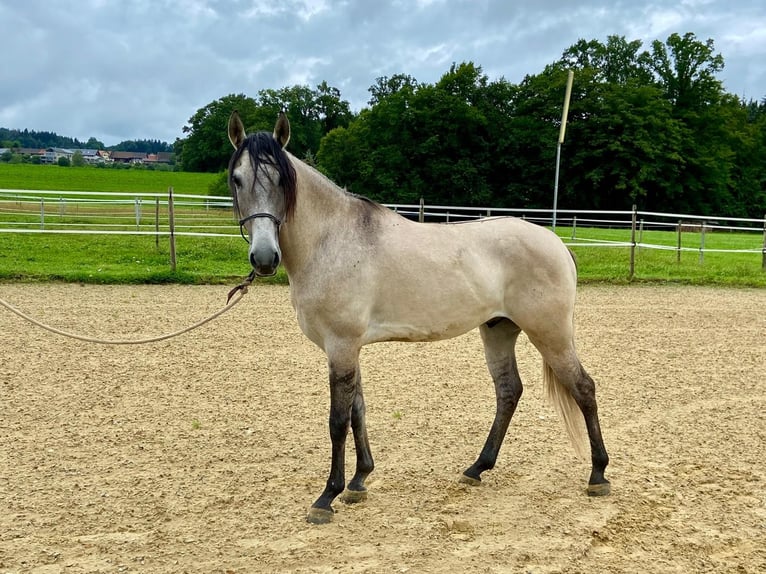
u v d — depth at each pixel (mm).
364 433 4285
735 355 8531
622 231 30844
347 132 46156
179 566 3420
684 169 47844
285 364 7715
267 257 3594
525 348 8898
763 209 53031
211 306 11117
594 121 45062
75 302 11039
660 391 6871
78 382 6762
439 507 4180
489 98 48094
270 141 3748
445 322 4148
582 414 4473
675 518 4047
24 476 4488
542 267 4277
